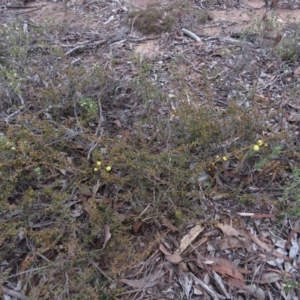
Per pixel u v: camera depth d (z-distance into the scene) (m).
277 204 2.24
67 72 2.83
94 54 3.66
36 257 2.05
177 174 2.23
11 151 2.24
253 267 2.11
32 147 2.34
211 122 2.50
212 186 2.40
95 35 3.97
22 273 1.95
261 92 3.18
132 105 2.95
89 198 2.27
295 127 2.80
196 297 2.01
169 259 2.10
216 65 3.51
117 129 2.75
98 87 2.98
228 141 2.48
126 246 2.07
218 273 2.08
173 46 3.84
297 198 2.17
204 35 4.02
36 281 1.99
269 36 3.91
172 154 2.33
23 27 3.95
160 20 4.08
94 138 2.40
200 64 3.54
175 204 2.24
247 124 2.51
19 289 1.96
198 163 2.35
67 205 2.22
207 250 2.15
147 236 2.18
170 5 4.38
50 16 4.34
